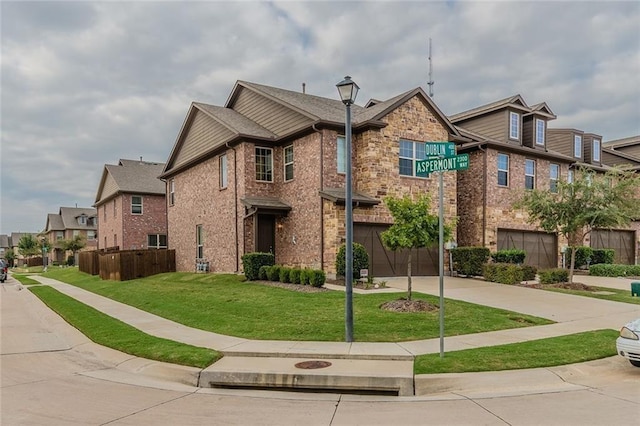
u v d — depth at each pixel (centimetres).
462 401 557
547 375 645
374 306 1151
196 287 1656
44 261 5056
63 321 1199
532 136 2344
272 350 771
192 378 668
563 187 1641
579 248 2325
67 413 524
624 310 1169
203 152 2234
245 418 505
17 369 747
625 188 1556
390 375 631
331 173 1725
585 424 468
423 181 1862
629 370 680
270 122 2078
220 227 2114
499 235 2148
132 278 2300
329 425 479
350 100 872
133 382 669
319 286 1441
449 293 1397
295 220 1853
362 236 1717
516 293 1426
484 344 804
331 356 739
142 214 3547
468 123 2481
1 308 1543
